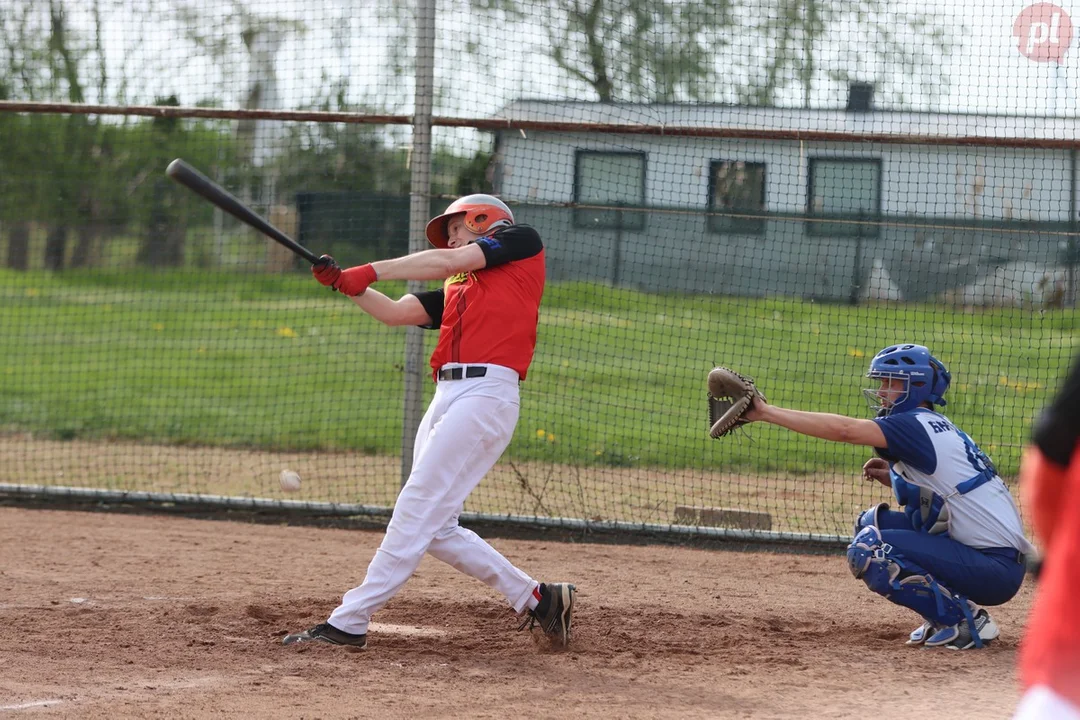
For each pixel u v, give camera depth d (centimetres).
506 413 1878
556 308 4322
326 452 3919
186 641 1919
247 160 5788
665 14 3441
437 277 1839
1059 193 3191
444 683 1703
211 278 6494
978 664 1856
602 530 2962
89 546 2741
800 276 4041
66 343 5659
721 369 1930
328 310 6184
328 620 1903
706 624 2153
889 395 2012
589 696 1645
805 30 3306
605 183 3397
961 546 1961
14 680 1656
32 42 5450
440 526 1872
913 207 3353
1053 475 845
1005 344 3769
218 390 4791
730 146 3316
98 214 6412
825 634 2084
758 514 2978
